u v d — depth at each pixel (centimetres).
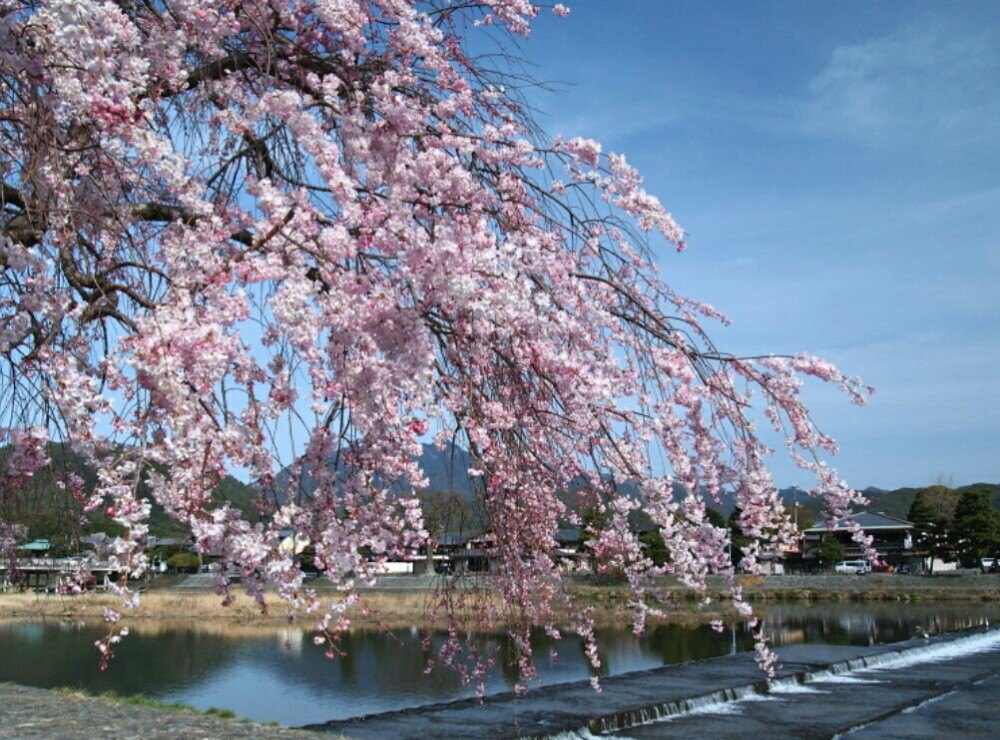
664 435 482
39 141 357
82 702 1052
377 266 376
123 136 336
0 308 414
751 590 4144
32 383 395
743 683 1745
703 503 490
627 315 477
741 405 470
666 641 2508
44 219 361
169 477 345
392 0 458
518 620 535
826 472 487
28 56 337
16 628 2509
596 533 561
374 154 412
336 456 383
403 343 357
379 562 384
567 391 433
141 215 439
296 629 2733
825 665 1988
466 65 518
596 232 496
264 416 348
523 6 534
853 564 4741
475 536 519
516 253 388
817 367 459
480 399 433
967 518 4384
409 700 1656
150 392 331
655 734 1348
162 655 2220
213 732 873
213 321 330
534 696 1582
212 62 455
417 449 394
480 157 451
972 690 1755
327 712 1555
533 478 495
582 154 457
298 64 460
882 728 1405
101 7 354
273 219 354
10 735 781
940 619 3183
